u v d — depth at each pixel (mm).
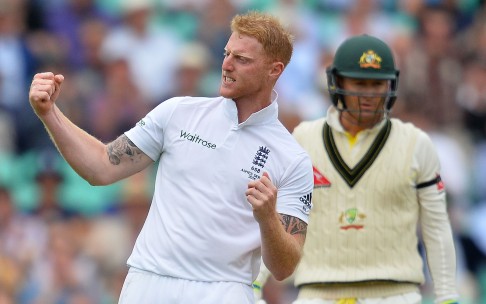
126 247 39875
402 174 24844
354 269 24953
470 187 48375
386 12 54844
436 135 48062
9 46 48938
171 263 19625
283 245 19016
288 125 44781
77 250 39312
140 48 50156
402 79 50031
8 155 44844
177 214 19734
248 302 19953
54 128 19234
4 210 39562
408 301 24969
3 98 47156
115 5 52125
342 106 25141
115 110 46219
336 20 53250
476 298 43500
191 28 51469
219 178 19703
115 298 38531
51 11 51125
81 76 49094
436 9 54812
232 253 19656
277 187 19969
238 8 52844
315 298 25234
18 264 38500
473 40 54156
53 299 38031
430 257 25094
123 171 20062
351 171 24922
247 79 19641
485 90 51062
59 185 41750
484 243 45125
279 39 19750
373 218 24891
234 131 19875
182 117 20094
